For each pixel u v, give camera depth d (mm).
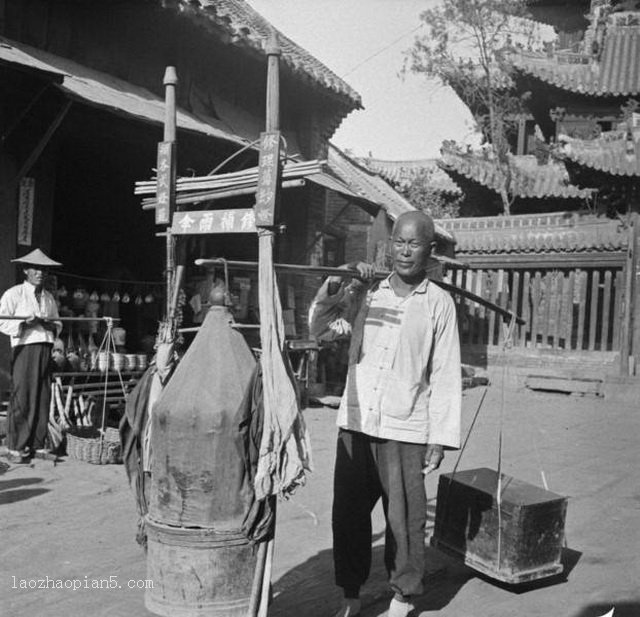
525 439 9859
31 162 7820
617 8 21547
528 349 16922
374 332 3752
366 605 3998
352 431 3711
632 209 15516
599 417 12430
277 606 3998
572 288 16438
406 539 3613
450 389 3686
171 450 3189
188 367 3311
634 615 3963
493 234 17453
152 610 3264
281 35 13891
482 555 4344
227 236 11875
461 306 17656
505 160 21906
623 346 15266
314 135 13953
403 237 3684
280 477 3109
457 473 4879
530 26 21375
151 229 12797
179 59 11039
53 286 8742
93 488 6152
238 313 11250
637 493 6848
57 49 9234
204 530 3156
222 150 9797
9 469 6730
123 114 7551
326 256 14773
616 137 15844
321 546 5004
